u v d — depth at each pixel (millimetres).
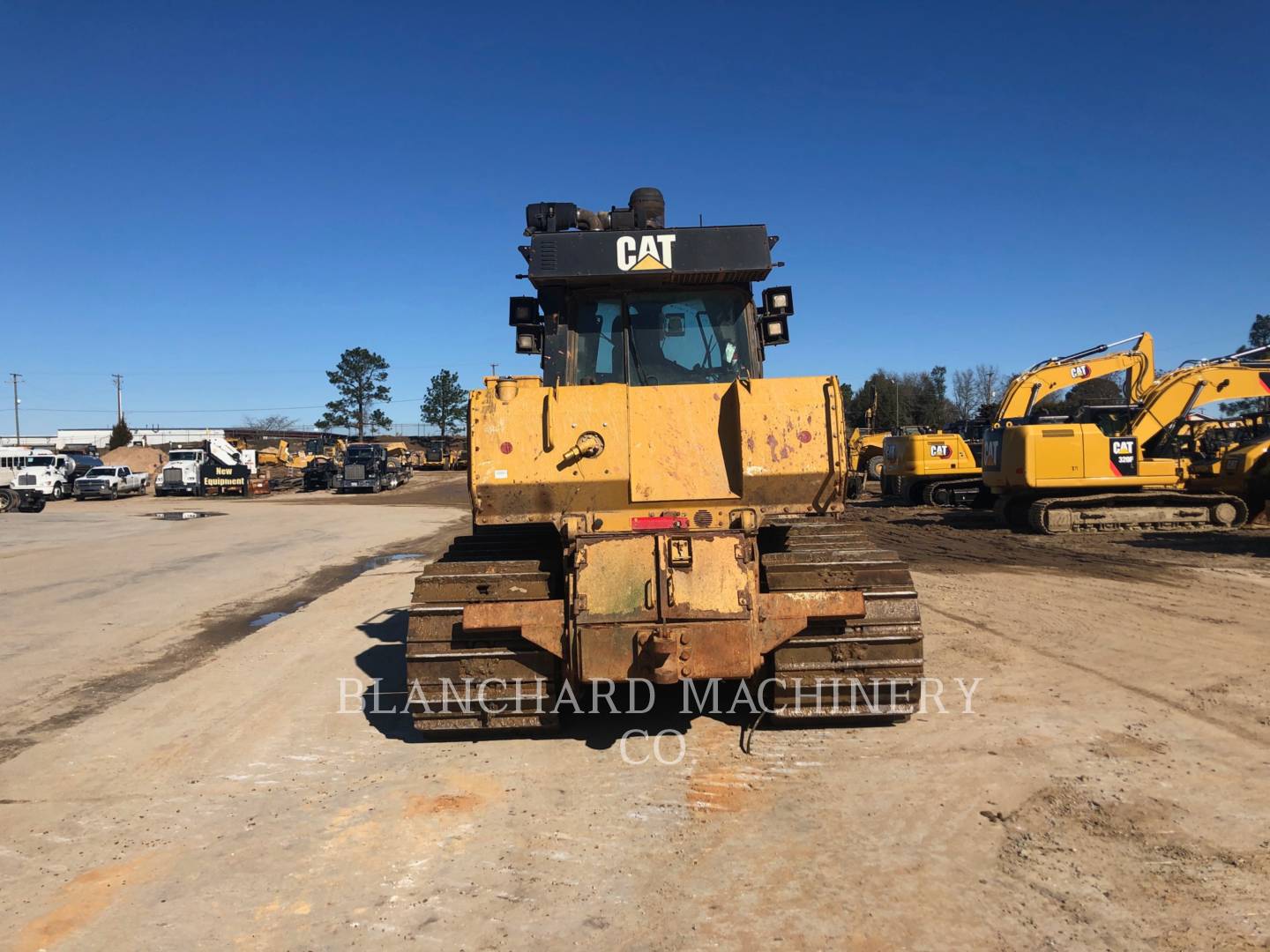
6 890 3951
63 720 6680
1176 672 6953
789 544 6293
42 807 4949
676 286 6625
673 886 3773
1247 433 19828
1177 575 12117
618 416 5340
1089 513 17969
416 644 5461
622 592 4953
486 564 5562
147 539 23406
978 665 7273
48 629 10477
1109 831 4160
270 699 7051
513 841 4266
